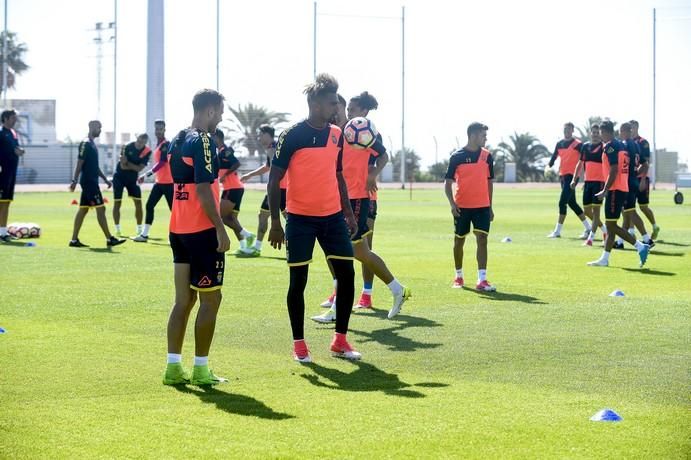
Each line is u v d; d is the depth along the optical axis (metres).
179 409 6.32
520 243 20.25
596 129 19.50
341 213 8.34
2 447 5.45
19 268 14.62
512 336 9.09
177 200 7.13
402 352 8.34
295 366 7.75
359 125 9.98
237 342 8.75
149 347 8.45
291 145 8.16
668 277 13.96
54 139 74.75
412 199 44.94
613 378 7.28
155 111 43.94
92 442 5.55
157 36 43.81
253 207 35.72
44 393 6.73
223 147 16.94
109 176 71.69
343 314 8.14
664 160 68.12
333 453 5.34
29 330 9.26
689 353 8.25
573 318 10.16
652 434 5.72
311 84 8.22
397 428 5.85
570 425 5.92
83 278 13.38
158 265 15.14
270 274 13.99
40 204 37.34
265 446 5.47
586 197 19.94
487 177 12.48
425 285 12.95
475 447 5.45
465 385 7.04
